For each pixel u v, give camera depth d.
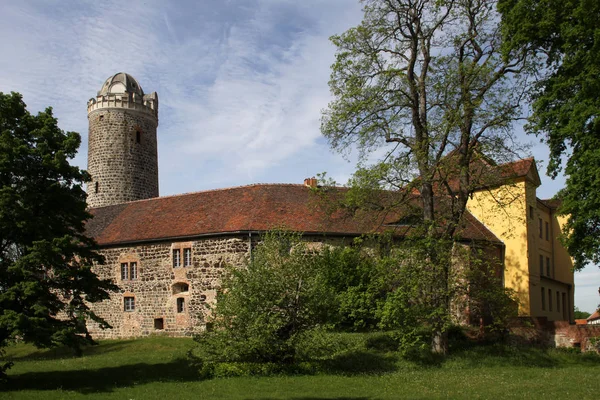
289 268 23.00
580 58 23.56
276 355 23.23
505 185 29.36
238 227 33.06
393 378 21.55
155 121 50.22
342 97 26.83
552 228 42.88
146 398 17.84
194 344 30.14
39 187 20.75
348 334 29.53
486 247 32.09
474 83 26.52
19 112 21.12
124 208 40.88
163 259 35.31
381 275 26.08
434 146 25.83
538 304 37.47
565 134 23.77
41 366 25.50
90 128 48.31
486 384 19.88
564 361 27.12
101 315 36.84
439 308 24.50
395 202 27.52
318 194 28.27
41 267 20.27
